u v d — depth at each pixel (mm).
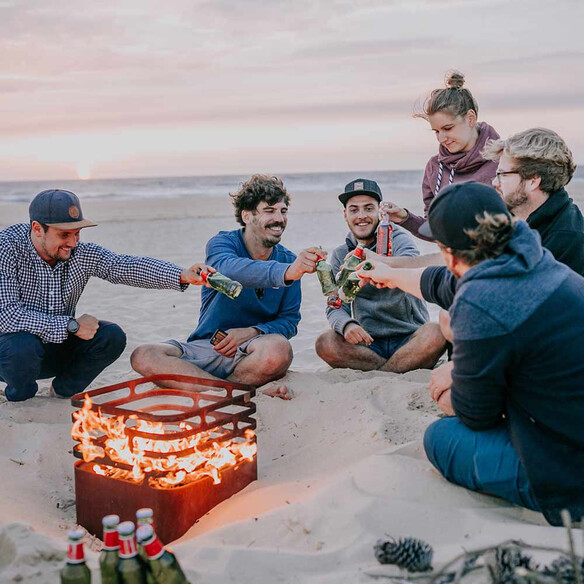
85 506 2902
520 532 2322
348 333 4664
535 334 2295
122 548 1967
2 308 4176
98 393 3250
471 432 2633
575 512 2340
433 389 3221
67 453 3604
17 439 3666
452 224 2363
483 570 2119
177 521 2756
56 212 4062
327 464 3268
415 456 3020
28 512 2943
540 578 1849
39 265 4254
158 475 2814
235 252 4695
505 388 2457
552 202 3275
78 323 4152
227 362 4617
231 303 4770
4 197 46312
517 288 2314
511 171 3256
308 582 2223
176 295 8469
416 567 2182
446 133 4699
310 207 26859
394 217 4703
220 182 70688
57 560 2303
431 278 3010
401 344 4859
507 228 2316
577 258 3227
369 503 2559
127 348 6059
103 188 59562
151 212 24656
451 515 2494
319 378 4570
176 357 4555
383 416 3623
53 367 4500
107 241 14586
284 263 4438
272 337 4508
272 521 2576
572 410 2328
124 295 8516
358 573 2203
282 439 3760
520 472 2488
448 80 4703
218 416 3297
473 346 2350
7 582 2180
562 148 3209
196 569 2305
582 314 2340
